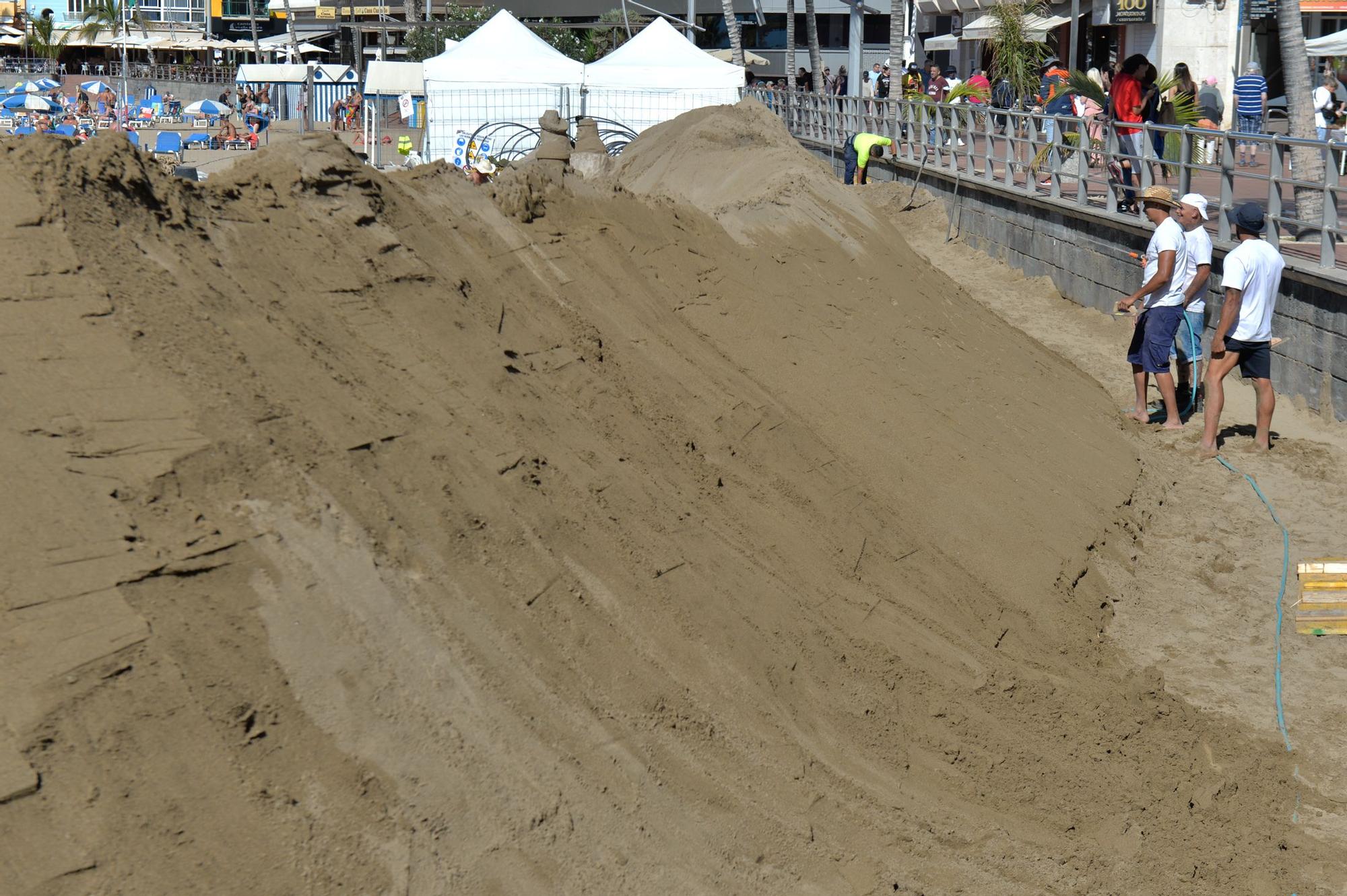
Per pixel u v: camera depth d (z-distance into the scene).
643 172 14.66
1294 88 13.76
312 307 5.71
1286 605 8.23
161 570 3.87
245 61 57.91
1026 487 8.85
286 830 3.50
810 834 4.72
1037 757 5.94
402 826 3.71
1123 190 14.73
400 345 5.91
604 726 4.56
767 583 6.17
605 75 22.67
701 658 5.29
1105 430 10.56
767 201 11.76
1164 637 7.84
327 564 4.27
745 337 9.20
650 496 6.20
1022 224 16.55
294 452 4.60
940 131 20.12
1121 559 8.69
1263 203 13.00
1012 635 7.27
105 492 4.00
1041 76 25.42
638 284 8.79
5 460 3.95
